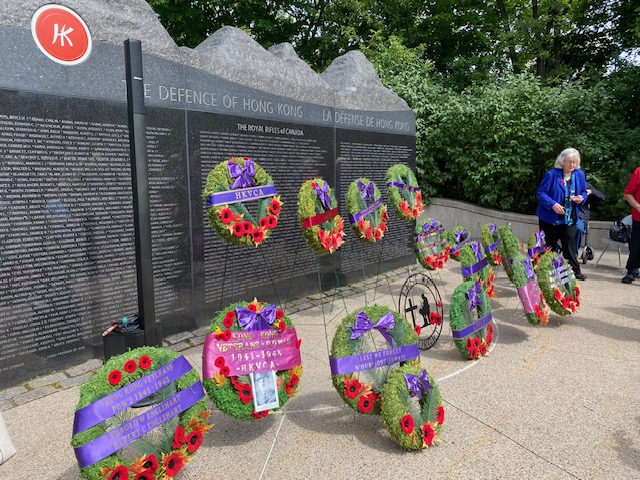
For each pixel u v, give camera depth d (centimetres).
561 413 330
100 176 442
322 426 321
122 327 356
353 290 720
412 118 896
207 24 1562
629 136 1043
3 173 382
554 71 1698
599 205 1080
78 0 429
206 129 534
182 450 239
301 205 433
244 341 299
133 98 324
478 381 385
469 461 276
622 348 455
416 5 1822
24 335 400
